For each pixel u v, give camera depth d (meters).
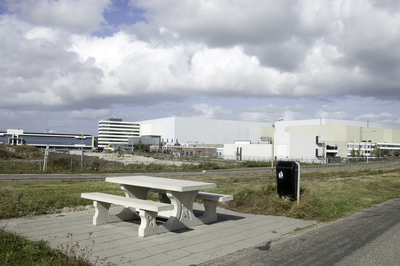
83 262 5.14
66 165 33.22
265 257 5.78
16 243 5.92
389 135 121.62
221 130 130.00
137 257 5.64
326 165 55.44
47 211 9.44
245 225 8.38
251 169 41.19
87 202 10.85
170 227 7.55
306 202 9.80
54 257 5.32
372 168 43.38
